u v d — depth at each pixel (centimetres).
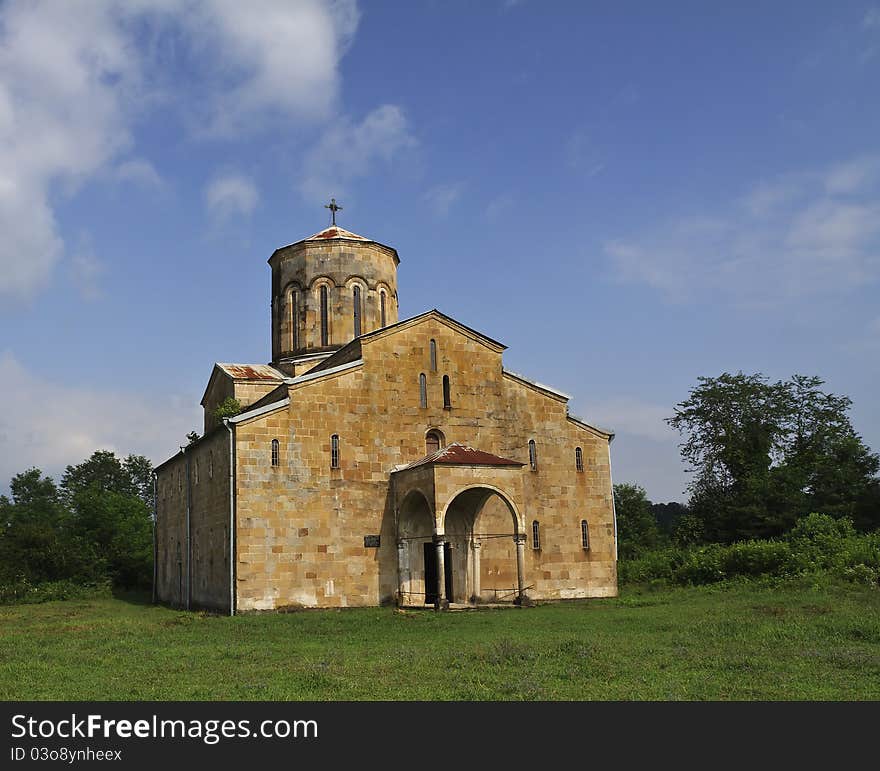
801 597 2939
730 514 6003
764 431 6334
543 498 3844
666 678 1525
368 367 3591
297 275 4409
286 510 3306
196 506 3881
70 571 5472
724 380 6569
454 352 3788
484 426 3781
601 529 3931
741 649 1883
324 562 3338
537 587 3734
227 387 4422
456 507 3684
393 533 3491
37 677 1662
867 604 2688
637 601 3544
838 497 5922
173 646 2189
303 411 3419
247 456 3284
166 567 4653
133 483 9544
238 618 3006
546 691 1409
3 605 4766
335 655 1908
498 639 2173
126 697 1430
